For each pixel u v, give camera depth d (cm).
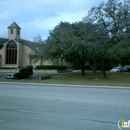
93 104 989
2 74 4269
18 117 732
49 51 3241
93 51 2959
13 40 5544
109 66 7138
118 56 2823
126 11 2895
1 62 5644
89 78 3447
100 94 1418
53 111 826
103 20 3020
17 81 2767
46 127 616
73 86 2212
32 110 844
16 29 5581
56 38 3216
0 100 1086
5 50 5603
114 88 2055
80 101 1073
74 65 6719
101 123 659
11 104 973
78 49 3005
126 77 3591
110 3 2947
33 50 5094
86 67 6875
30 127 616
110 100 1130
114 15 2917
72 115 761
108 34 3003
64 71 5153
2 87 1853
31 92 1461
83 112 811
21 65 5562
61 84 2422
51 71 4850
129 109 877
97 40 2933
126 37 2873
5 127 616
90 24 2978
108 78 3406
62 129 598
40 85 2269
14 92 1448
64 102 1036
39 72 4909
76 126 626
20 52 5519
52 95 1307
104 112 814
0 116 747
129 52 2689
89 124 647
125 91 1692
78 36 3027
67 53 3095
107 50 2884
